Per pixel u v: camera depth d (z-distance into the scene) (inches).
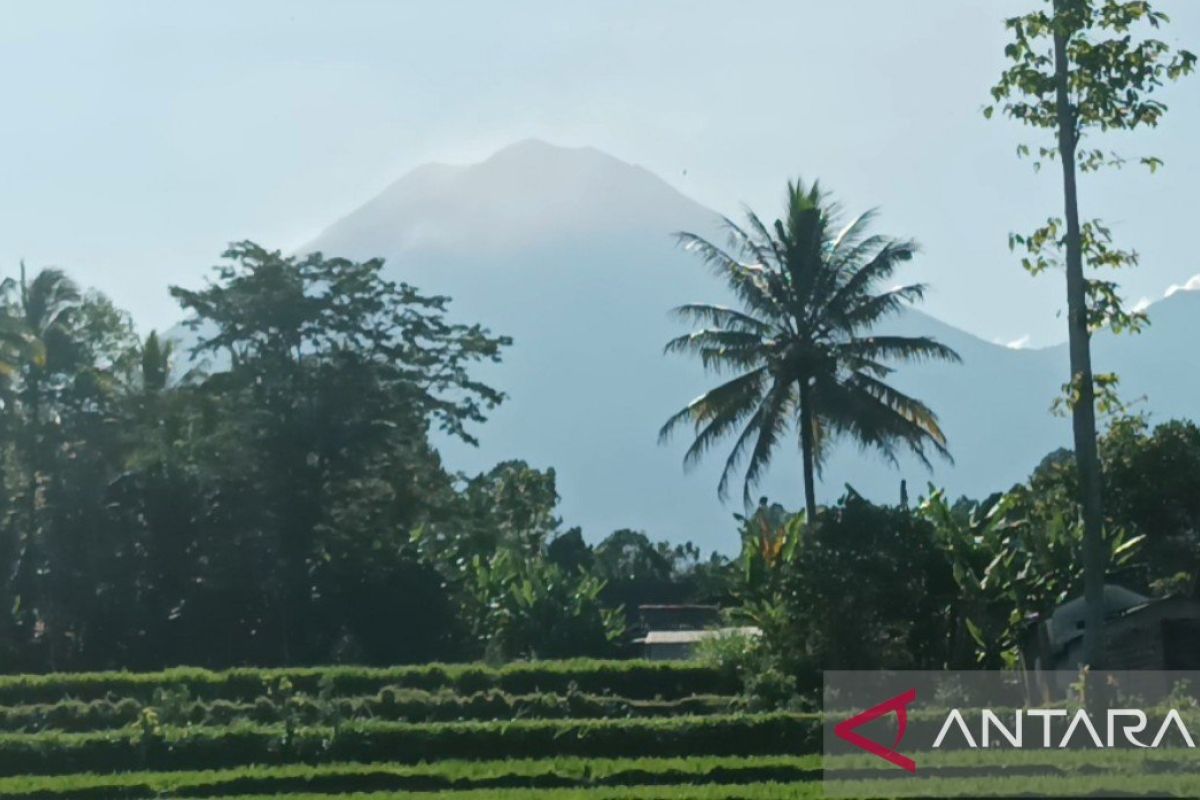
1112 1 2079.2
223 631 4431.6
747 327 3956.7
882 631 3225.9
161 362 5034.5
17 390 4842.5
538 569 5378.9
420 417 4768.7
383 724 2440.9
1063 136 2143.2
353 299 4709.6
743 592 3518.7
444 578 4697.3
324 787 2177.7
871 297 3905.0
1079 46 2095.2
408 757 2394.2
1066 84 2119.8
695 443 3969.0
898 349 3890.3
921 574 3203.7
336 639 4530.0
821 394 3853.3
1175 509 4025.6
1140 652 2864.2
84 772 2377.0
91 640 4362.7
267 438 4451.3
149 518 4434.1
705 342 3929.6
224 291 4633.4
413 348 4768.7
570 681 3134.8
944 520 3351.4
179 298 4635.8
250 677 3132.4
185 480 4473.4
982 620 3184.1
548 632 4918.8
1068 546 3385.8
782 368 3878.0
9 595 4397.1
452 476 5093.5
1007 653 3216.0
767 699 2940.5
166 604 4431.6
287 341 4680.1
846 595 3184.1
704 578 4667.8
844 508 3284.9
